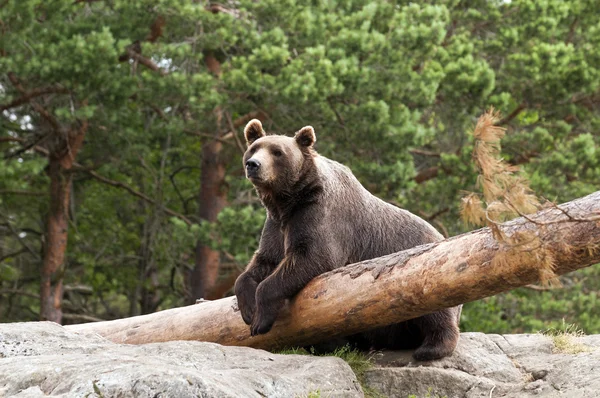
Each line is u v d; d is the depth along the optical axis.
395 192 19.61
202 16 18.23
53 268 22.03
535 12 21.58
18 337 7.12
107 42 16.78
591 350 8.22
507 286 6.44
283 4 18.48
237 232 18.42
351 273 7.40
